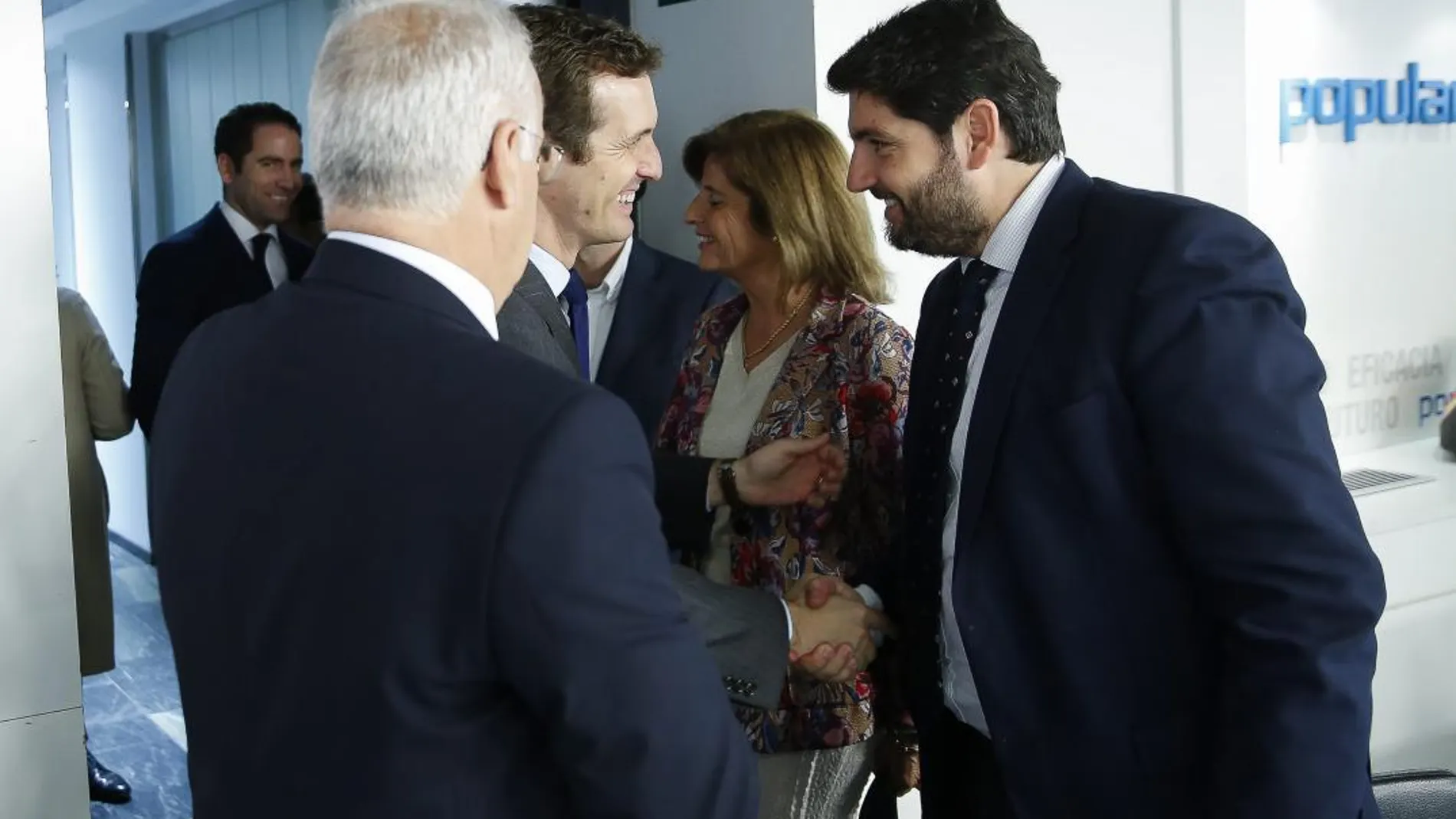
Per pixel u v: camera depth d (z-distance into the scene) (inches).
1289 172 145.4
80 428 137.7
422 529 40.4
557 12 70.7
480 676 41.0
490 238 46.5
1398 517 135.1
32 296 90.9
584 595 40.5
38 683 93.4
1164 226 60.0
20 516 91.7
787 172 85.5
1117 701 62.1
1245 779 56.6
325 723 41.6
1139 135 133.0
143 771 149.1
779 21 113.2
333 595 41.3
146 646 180.5
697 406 90.6
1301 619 55.6
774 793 83.9
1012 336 63.7
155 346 141.0
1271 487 55.8
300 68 155.3
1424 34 155.4
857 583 81.9
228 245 143.9
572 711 41.3
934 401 70.9
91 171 199.6
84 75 196.4
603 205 70.2
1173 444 57.7
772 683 71.3
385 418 41.9
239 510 43.8
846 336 83.0
